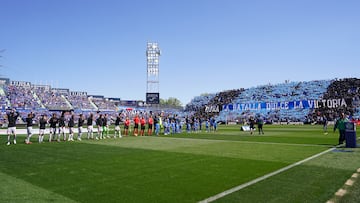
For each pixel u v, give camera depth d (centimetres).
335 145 1752
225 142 1997
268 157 1255
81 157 1272
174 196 679
